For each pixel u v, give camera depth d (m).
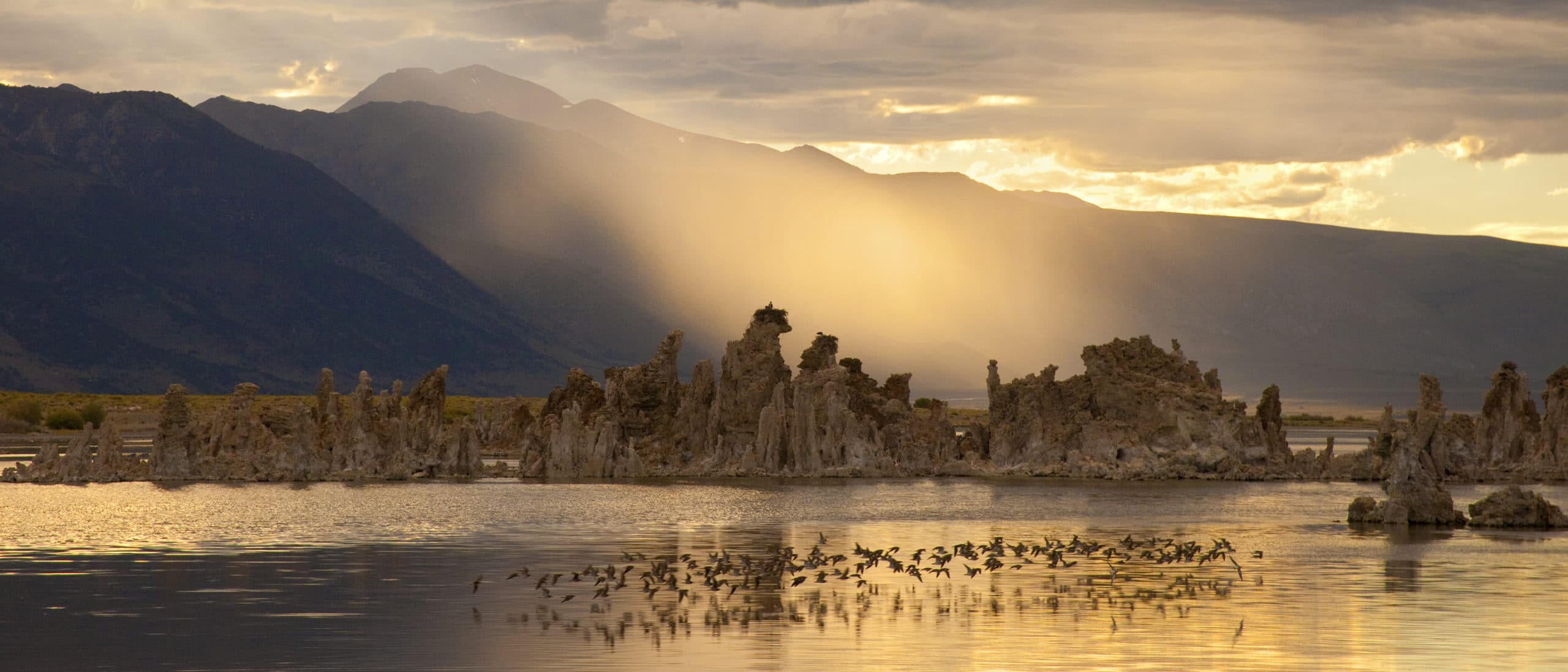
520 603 99.69
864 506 185.12
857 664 79.25
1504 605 99.19
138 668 79.38
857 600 100.44
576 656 81.50
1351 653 82.31
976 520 165.12
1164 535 147.00
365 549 131.62
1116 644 84.50
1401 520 158.75
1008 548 129.50
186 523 156.38
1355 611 96.25
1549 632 88.81
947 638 86.38
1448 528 155.12
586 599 101.19
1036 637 86.69
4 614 95.81
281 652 83.12
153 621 92.94
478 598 101.81
